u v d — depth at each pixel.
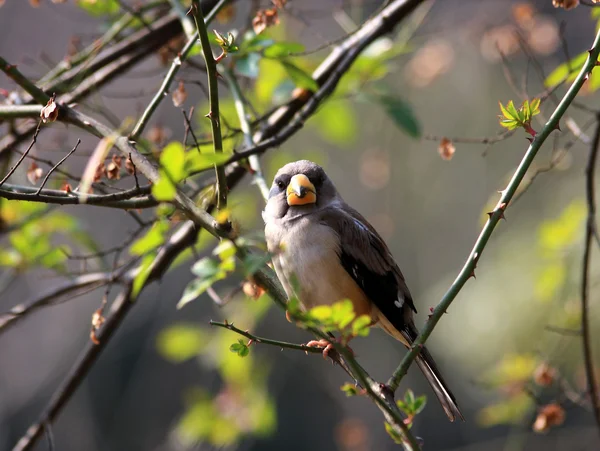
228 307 11.14
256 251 6.21
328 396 17.30
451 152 8.46
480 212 17.20
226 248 4.94
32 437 8.98
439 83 17.62
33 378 17.12
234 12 10.00
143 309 17.88
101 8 9.55
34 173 7.62
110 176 7.12
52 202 6.30
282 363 16.58
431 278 17.42
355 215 8.39
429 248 17.53
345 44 9.48
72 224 9.50
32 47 17.36
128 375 17.42
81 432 17.09
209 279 5.06
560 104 5.95
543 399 11.80
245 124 8.34
